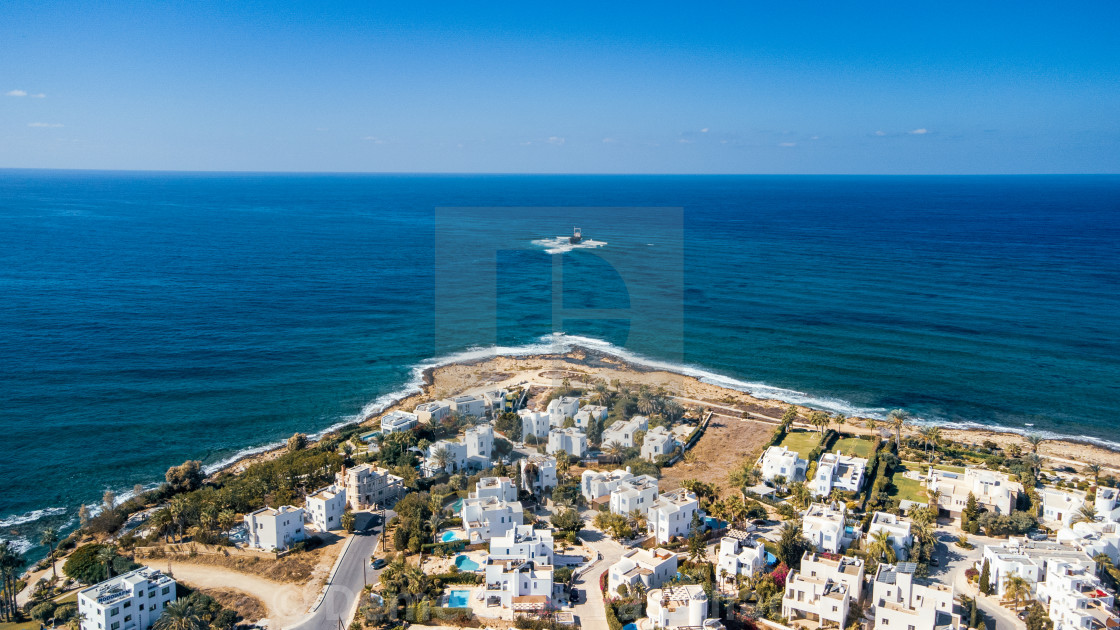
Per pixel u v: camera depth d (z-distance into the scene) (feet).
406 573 360.89
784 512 437.99
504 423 462.60
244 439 581.12
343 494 446.19
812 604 336.49
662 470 483.10
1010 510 438.40
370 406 650.43
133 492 488.85
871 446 550.77
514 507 417.69
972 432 594.24
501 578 354.33
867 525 419.54
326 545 413.80
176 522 418.72
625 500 425.28
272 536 404.16
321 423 614.75
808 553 365.61
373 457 521.24
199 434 586.86
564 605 349.20
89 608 327.26
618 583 357.61
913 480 497.87
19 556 394.93
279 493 460.96
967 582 371.97
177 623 317.01
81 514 454.81
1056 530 424.05
